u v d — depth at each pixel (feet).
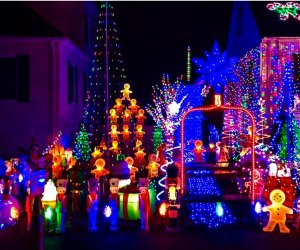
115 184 42.37
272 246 37.11
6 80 70.59
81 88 85.40
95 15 95.20
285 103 61.46
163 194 54.65
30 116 70.74
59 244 38.27
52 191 41.96
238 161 58.29
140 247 37.22
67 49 74.43
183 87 85.15
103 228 43.34
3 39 69.26
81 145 69.36
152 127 90.22
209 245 37.55
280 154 57.36
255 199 44.96
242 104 75.87
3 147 70.74
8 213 44.75
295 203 45.14
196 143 59.98
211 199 44.47
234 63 83.20
